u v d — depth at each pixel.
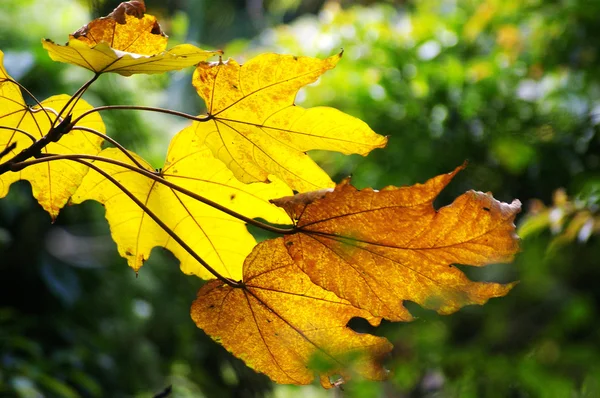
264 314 0.58
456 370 1.80
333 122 0.56
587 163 1.73
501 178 1.83
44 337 1.84
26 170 0.64
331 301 0.58
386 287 0.56
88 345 1.86
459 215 0.53
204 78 0.57
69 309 1.92
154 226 0.65
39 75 1.80
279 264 0.57
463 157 1.77
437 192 0.52
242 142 0.59
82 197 0.65
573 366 1.75
